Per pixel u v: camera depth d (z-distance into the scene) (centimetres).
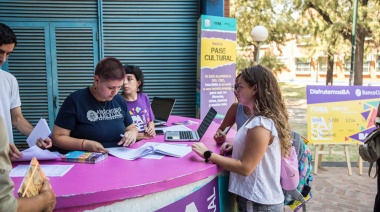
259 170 152
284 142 154
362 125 439
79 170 142
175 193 142
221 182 173
